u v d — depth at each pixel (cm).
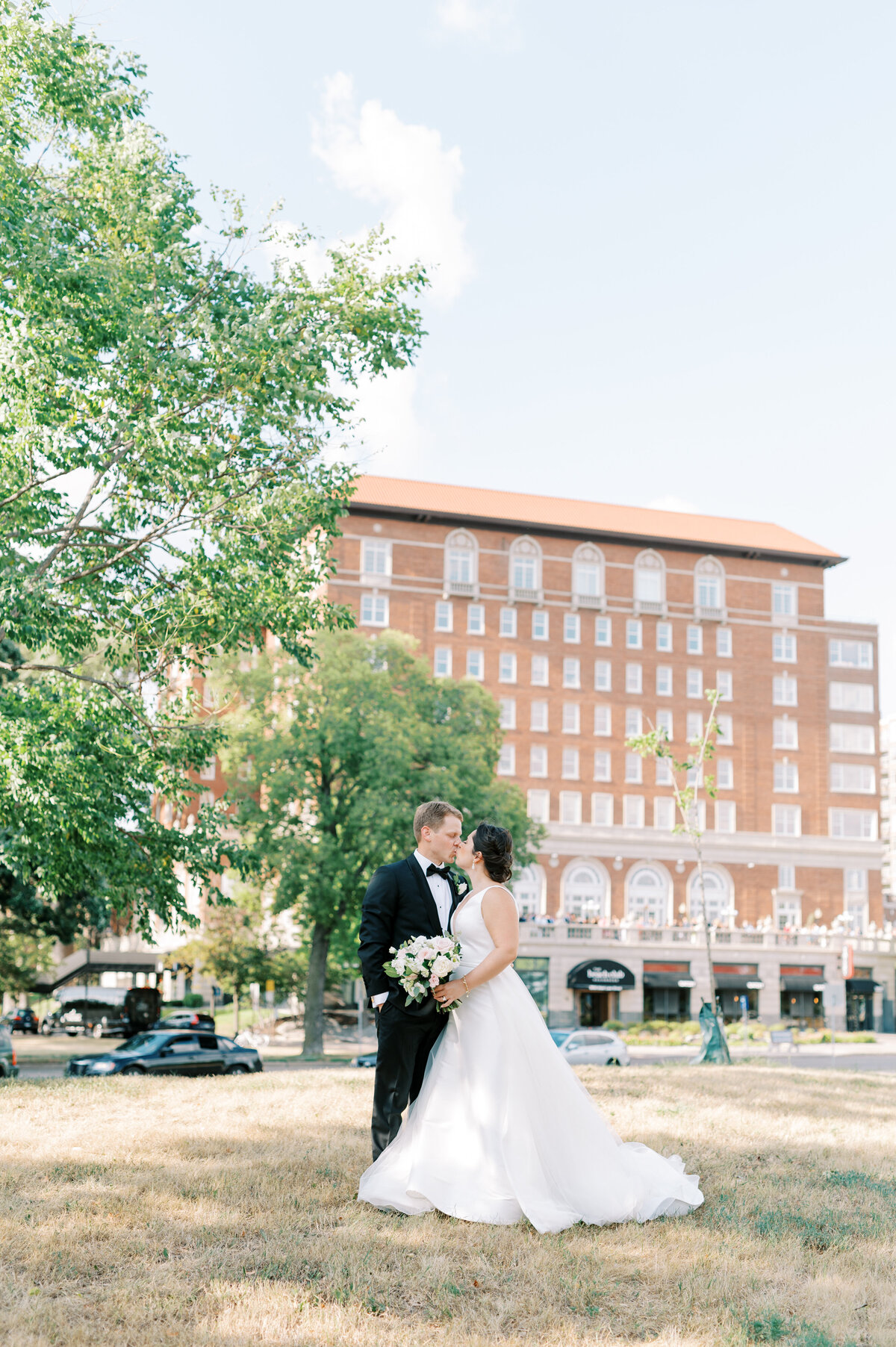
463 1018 575
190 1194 589
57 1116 883
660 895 6406
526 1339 404
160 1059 2703
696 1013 6050
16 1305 416
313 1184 619
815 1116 987
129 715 1753
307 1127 812
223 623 1775
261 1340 391
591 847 6328
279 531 1792
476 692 4284
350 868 3812
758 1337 414
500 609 6450
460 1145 560
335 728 3850
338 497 1891
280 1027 5416
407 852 3791
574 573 6600
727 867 6512
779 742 6762
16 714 1598
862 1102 1162
